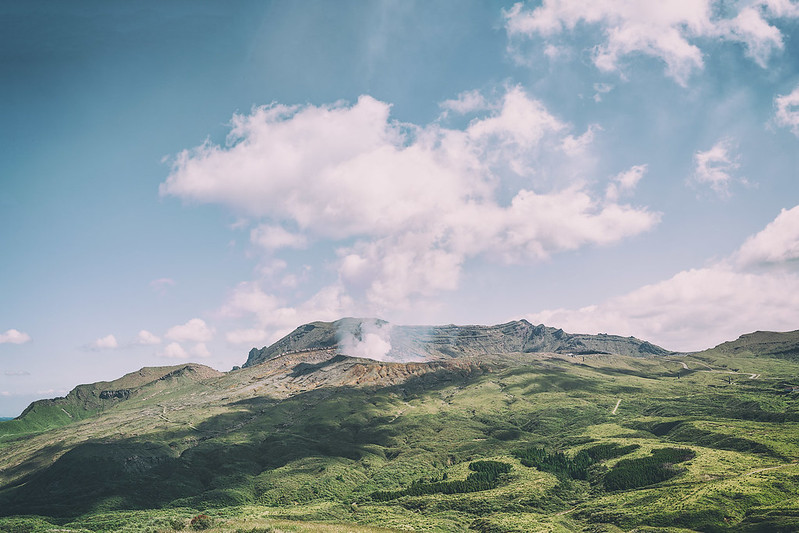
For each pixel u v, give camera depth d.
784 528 156.25
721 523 171.25
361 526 196.50
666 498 199.62
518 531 188.25
